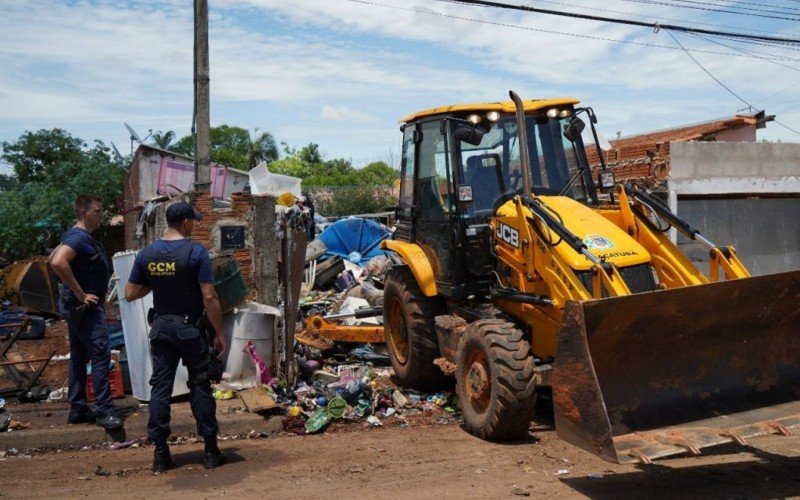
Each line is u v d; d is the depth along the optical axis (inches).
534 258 239.0
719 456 213.6
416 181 301.9
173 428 237.0
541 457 213.5
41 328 339.6
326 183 1461.6
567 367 182.2
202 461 210.8
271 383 273.9
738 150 577.6
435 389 303.4
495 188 272.7
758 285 195.3
